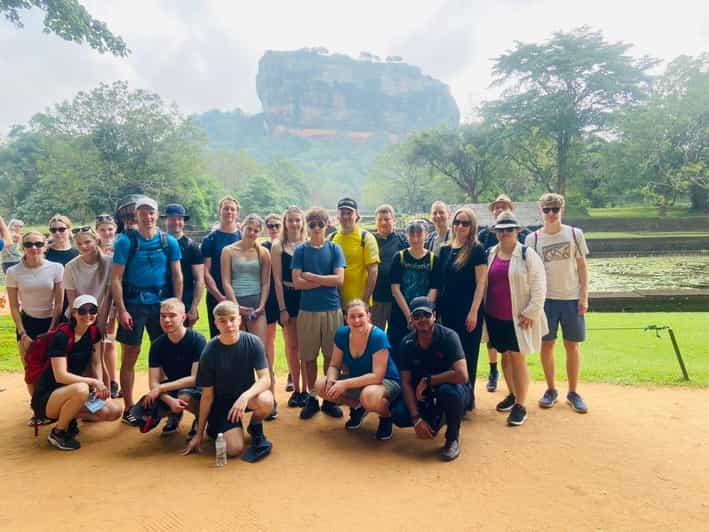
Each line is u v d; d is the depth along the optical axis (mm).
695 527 2752
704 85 38438
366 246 4762
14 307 4566
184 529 2736
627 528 2752
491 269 4484
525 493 3145
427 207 65000
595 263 26328
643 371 5832
